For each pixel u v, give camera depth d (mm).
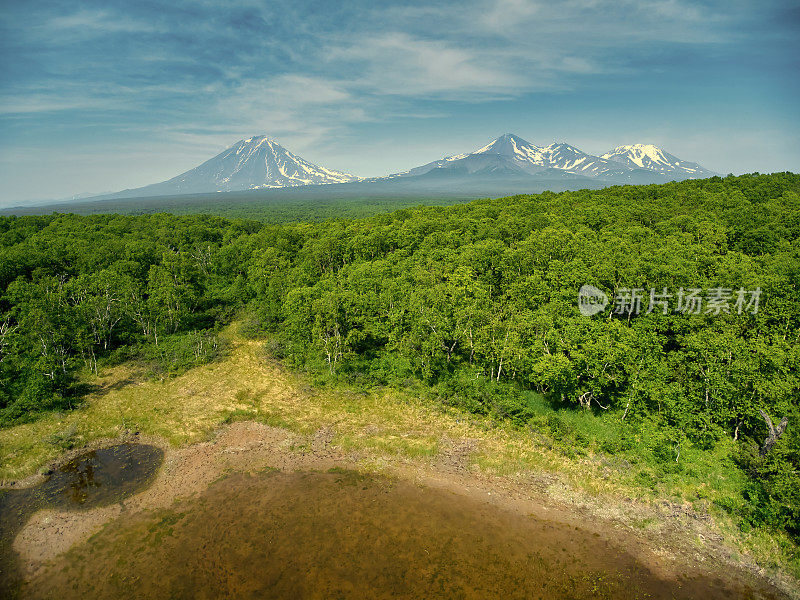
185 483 33438
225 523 29438
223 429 40562
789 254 53875
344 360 51750
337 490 32688
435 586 24688
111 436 39281
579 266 54531
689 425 36500
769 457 31453
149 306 60125
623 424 38719
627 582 25188
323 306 51656
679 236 65000
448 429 39875
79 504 31203
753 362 36781
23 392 43625
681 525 29172
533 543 27844
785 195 83438
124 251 76250
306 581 25000
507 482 33375
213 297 75438
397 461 35938
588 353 39719
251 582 24953
